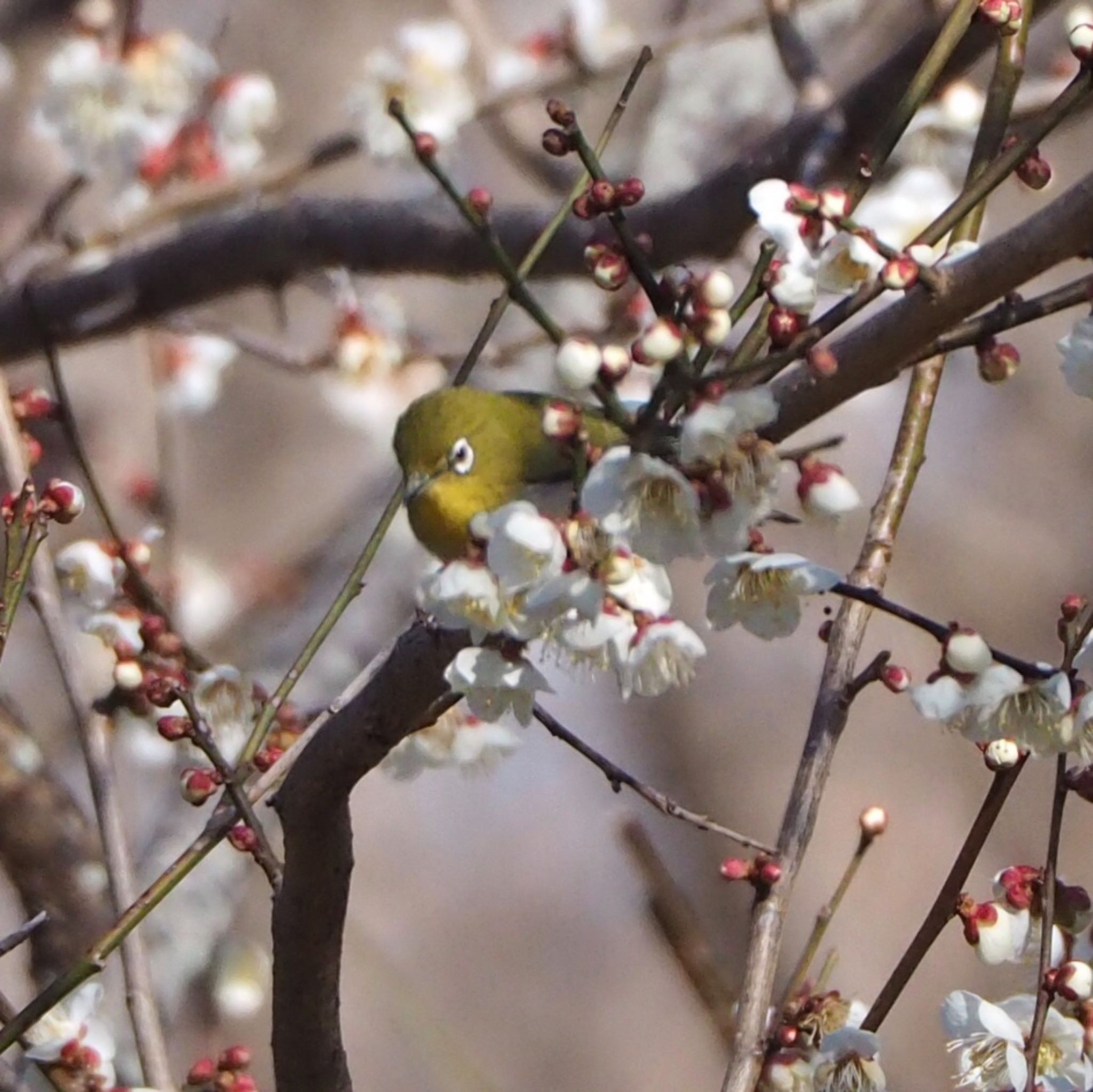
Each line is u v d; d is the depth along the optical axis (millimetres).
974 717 4996
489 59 11172
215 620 11703
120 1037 8859
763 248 5172
